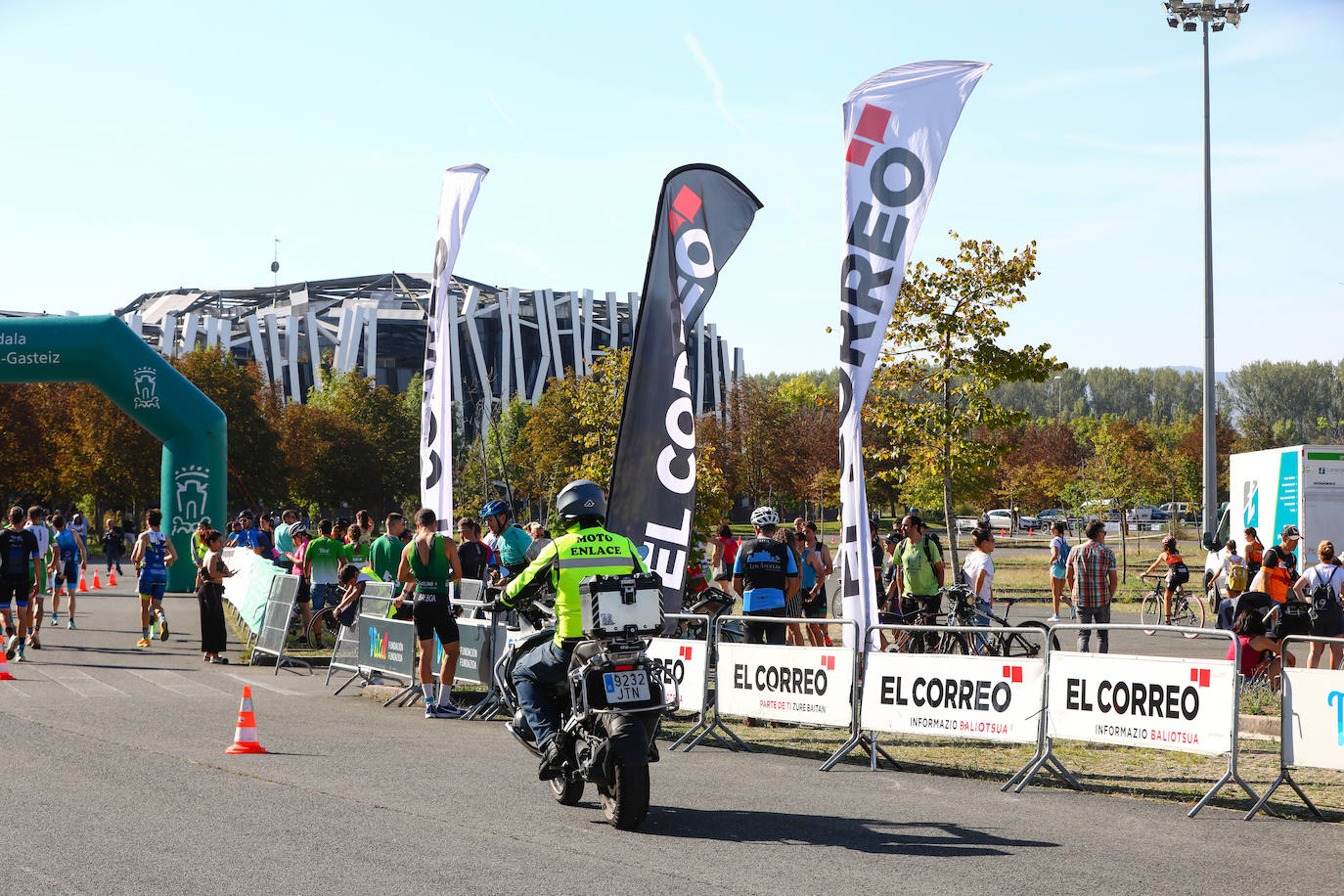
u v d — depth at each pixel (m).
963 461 23.88
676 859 5.92
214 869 5.51
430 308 16.73
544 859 5.84
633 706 6.69
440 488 16.44
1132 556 51.47
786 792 7.89
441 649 11.89
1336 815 7.34
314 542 18.83
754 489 62.22
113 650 17.20
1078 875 5.75
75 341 27.42
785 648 9.61
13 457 52.38
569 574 6.93
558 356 108.75
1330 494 22.17
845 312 11.25
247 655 16.98
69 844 5.92
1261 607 11.60
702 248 11.92
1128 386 165.88
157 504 56.62
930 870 5.82
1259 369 133.75
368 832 6.31
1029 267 23.31
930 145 11.14
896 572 15.98
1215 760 9.23
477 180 16.59
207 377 60.91
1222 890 5.53
